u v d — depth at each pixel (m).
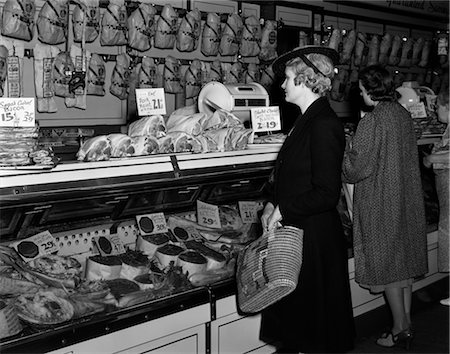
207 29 4.52
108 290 2.80
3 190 2.37
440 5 7.66
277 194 2.89
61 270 2.85
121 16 3.94
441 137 5.03
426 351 3.90
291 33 5.38
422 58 6.91
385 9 6.77
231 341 3.20
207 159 3.13
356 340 4.06
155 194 3.32
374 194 3.61
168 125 3.34
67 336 2.52
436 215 5.08
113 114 4.46
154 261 3.20
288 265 2.66
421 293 4.78
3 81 3.46
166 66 4.38
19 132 2.44
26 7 3.48
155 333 2.83
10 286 2.63
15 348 2.36
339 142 2.74
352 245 3.97
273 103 5.00
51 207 2.83
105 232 3.26
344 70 5.95
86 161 2.73
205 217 3.66
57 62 3.75
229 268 3.27
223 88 3.64
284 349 3.43
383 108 3.58
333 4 6.11
